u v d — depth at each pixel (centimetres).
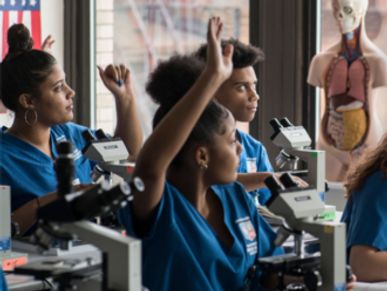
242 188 271
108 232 196
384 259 329
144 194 232
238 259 257
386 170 335
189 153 249
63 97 388
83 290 201
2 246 325
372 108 530
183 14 612
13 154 383
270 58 562
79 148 407
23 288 307
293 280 253
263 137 567
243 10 578
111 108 648
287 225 245
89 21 643
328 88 544
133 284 193
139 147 430
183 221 248
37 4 635
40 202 364
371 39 526
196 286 245
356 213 337
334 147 546
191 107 222
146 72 630
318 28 546
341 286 240
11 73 385
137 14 630
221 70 223
